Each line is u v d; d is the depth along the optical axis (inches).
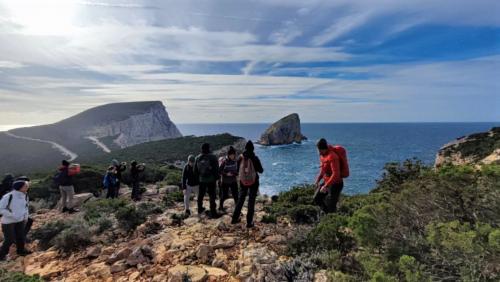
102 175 665.6
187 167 312.2
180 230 247.1
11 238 237.1
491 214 128.6
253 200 247.9
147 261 187.9
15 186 241.8
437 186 146.1
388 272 112.1
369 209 150.6
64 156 3275.1
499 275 92.7
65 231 245.4
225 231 235.9
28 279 162.4
